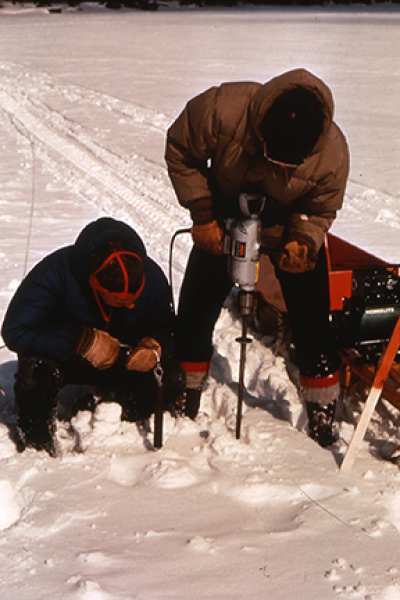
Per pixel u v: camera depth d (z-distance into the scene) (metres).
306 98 3.97
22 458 4.53
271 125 4.00
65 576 3.50
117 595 3.38
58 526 3.89
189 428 4.94
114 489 4.23
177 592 3.42
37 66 27.70
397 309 5.45
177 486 4.27
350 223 10.20
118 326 4.72
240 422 4.82
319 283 4.77
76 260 4.52
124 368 4.80
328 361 4.89
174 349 4.93
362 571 3.59
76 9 74.25
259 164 4.31
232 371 6.02
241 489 4.25
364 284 5.47
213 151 4.41
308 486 4.30
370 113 17.81
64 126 16.58
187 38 39.53
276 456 4.62
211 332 5.04
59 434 4.84
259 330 6.50
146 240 9.45
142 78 23.94
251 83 4.33
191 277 4.92
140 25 50.44
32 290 4.57
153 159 13.40
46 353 4.56
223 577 3.53
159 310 4.78
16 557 3.63
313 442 4.82
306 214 4.53
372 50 32.97
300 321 4.83
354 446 4.46
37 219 10.22
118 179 12.19
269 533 3.88
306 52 31.95
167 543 3.77
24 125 16.78
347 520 3.98
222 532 3.89
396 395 4.91
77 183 11.99
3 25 52.28
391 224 10.21
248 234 4.50
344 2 82.06
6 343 4.62
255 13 66.75
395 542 3.81
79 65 27.83
